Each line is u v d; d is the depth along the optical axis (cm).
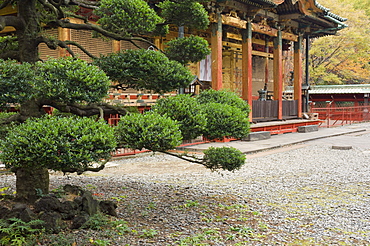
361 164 1512
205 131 769
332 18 2894
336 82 5562
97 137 536
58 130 532
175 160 1560
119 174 1245
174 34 2400
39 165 544
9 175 1166
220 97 898
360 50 5350
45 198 659
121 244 601
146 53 725
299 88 3089
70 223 659
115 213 739
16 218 602
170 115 702
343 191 1031
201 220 742
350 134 2864
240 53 3359
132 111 754
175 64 757
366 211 832
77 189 807
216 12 2130
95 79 586
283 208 852
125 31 751
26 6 722
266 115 2655
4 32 1864
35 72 599
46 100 682
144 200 878
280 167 1420
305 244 632
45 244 577
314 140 2420
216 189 1033
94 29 768
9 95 536
